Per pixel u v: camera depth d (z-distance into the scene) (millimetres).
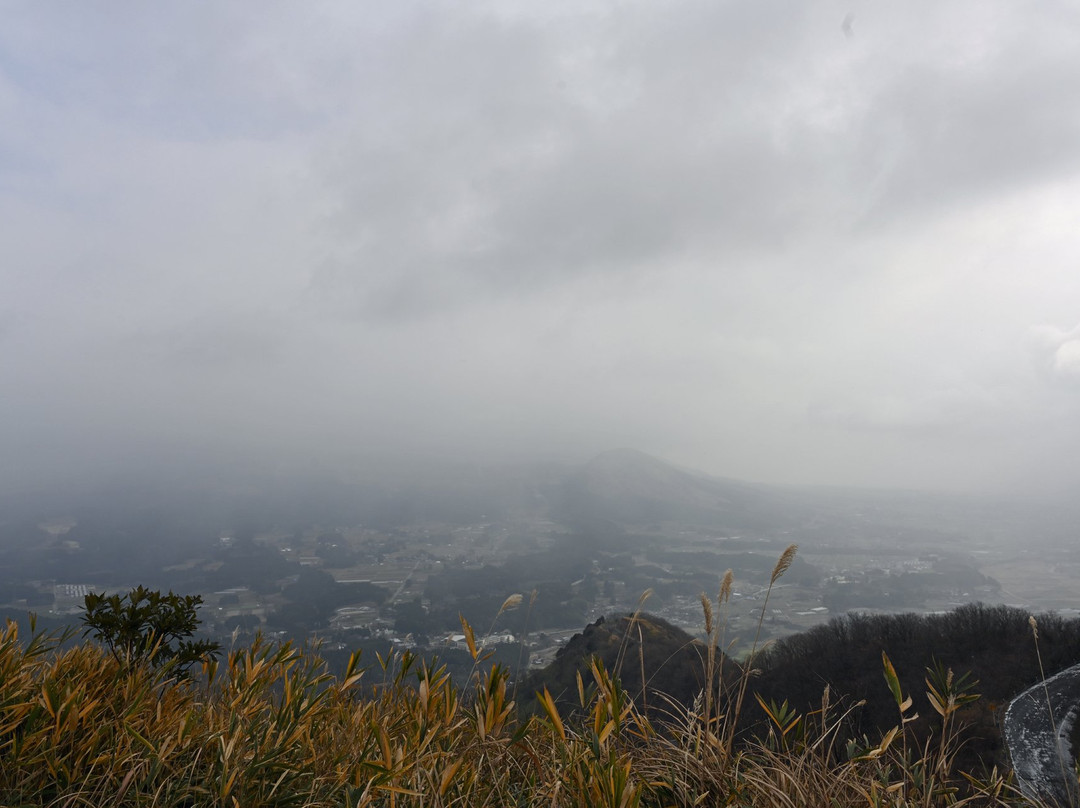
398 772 2381
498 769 2914
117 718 2775
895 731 2680
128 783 2338
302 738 2875
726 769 2713
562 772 2684
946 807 2748
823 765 2752
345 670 3373
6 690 2727
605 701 2600
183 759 2656
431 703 2873
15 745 2418
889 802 2566
